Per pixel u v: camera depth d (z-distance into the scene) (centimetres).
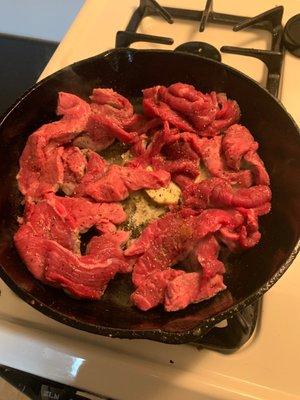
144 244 32
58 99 38
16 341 29
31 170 36
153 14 46
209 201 33
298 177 31
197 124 37
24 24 76
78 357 28
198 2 47
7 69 74
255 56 40
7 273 28
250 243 31
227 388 26
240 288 30
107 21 46
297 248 27
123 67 39
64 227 33
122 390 28
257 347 28
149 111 38
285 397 26
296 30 42
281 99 39
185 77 39
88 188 34
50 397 30
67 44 45
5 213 33
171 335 24
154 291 30
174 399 27
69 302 30
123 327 26
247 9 46
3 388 49
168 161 37
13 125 35
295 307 29
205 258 30
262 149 37
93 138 38
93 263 31
